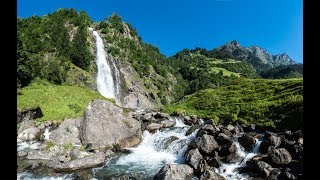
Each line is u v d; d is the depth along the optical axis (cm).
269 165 2159
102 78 9988
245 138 2645
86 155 2761
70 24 11931
